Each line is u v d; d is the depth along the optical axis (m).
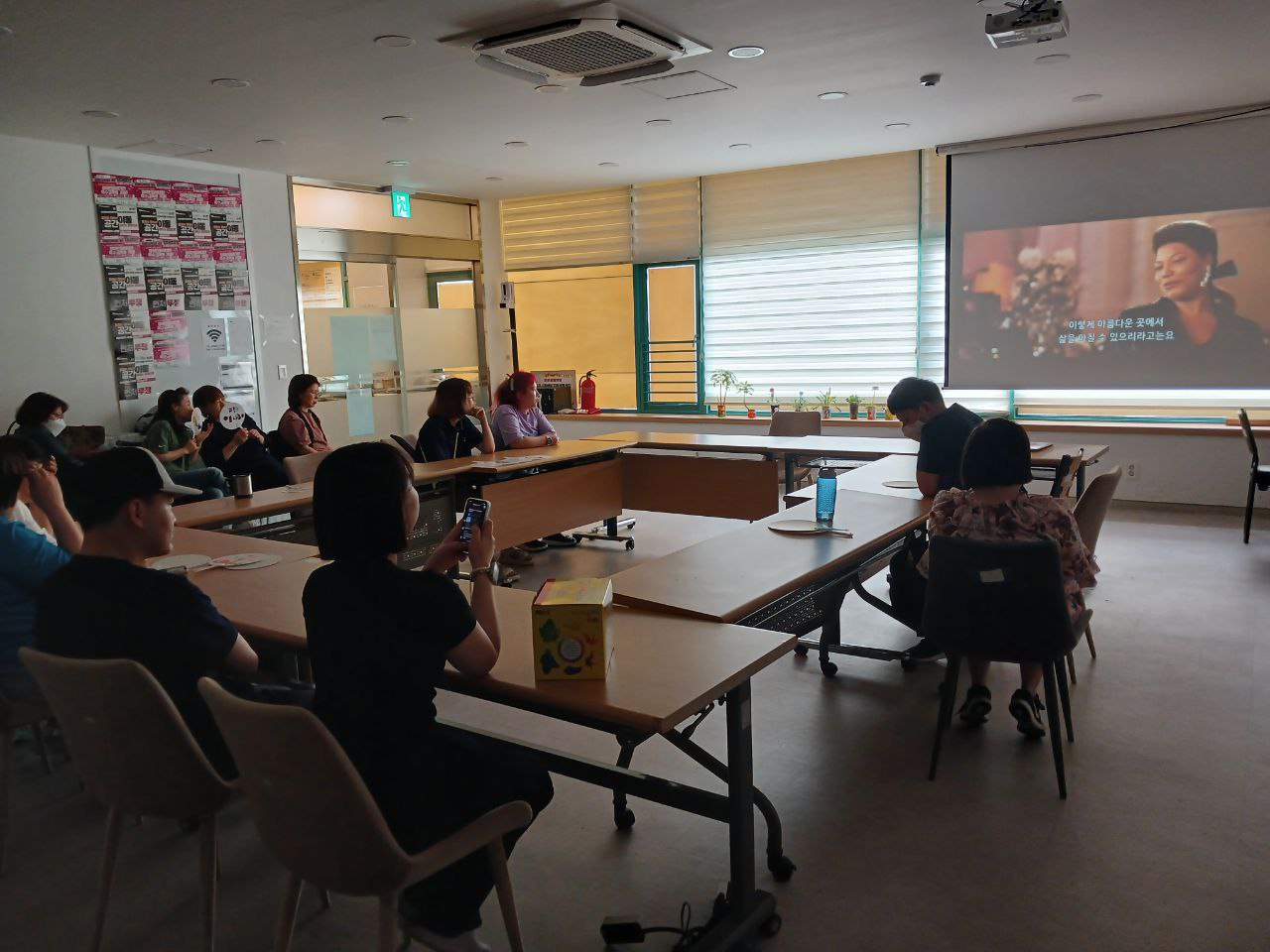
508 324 9.47
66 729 1.81
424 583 1.62
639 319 8.83
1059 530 2.73
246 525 4.02
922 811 2.54
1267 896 2.11
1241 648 3.76
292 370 7.47
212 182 6.81
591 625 1.75
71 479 1.90
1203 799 2.56
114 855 1.91
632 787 2.05
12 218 5.73
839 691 3.44
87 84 4.59
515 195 8.91
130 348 6.37
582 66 4.42
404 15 3.78
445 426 5.38
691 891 2.21
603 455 5.73
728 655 1.89
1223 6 3.87
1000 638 2.55
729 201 8.17
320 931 2.08
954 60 4.64
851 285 7.76
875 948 1.97
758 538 2.91
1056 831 2.42
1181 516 6.36
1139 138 6.33
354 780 1.41
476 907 1.76
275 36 3.97
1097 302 6.68
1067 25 3.78
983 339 7.14
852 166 7.57
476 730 2.36
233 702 1.45
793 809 2.57
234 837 2.52
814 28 4.08
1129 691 3.34
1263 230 6.07
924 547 3.47
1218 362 6.35
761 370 8.33
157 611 1.87
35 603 2.39
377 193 8.11
